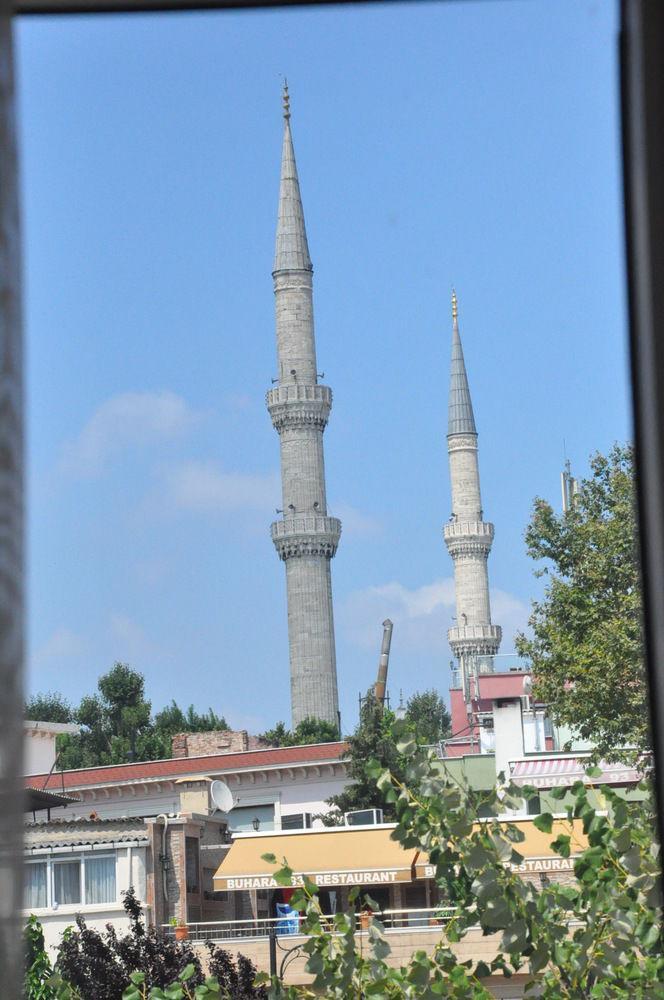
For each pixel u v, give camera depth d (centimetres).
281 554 14562
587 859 892
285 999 1008
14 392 256
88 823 4850
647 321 379
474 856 918
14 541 249
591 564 3762
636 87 375
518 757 5653
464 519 18150
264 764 7075
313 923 994
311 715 14025
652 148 373
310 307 15100
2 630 242
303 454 14688
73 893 4741
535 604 3822
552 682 3778
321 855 4156
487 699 7456
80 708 11612
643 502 386
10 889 237
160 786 7081
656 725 386
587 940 899
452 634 17712
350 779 6956
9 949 237
